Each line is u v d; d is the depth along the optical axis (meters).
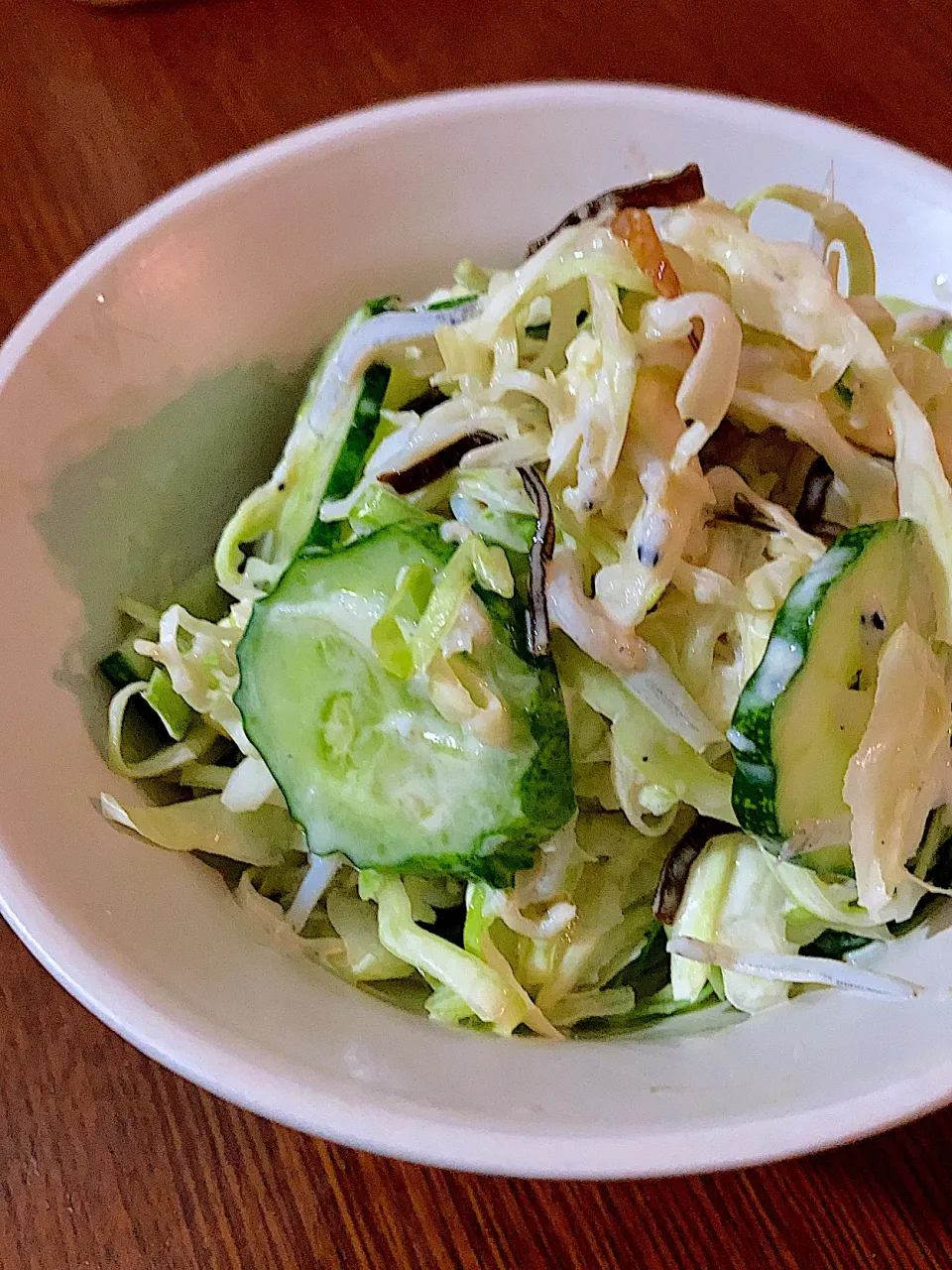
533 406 0.14
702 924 0.14
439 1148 0.10
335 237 0.17
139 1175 0.12
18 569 0.13
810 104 0.21
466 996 0.13
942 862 0.14
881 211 0.17
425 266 0.17
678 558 0.13
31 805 0.12
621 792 0.13
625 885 0.14
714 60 0.22
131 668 0.14
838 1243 0.12
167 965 0.11
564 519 0.13
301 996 0.12
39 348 0.14
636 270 0.13
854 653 0.12
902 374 0.14
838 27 0.22
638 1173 0.10
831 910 0.13
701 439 0.13
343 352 0.15
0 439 0.14
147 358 0.15
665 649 0.13
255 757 0.14
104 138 0.21
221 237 0.16
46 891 0.11
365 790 0.13
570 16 0.23
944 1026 0.11
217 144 0.21
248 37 0.22
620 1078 0.11
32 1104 0.13
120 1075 0.13
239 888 0.14
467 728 0.13
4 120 0.21
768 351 0.14
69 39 0.23
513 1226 0.12
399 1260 0.12
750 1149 0.10
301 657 0.13
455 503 0.14
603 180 0.17
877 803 0.12
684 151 0.17
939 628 0.13
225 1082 0.10
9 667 0.13
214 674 0.14
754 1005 0.13
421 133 0.17
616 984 0.14
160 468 0.15
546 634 0.13
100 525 0.15
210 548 0.16
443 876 0.13
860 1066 0.11
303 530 0.15
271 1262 0.12
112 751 0.14
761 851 0.14
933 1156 0.12
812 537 0.13
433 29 0.22
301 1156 0.12
